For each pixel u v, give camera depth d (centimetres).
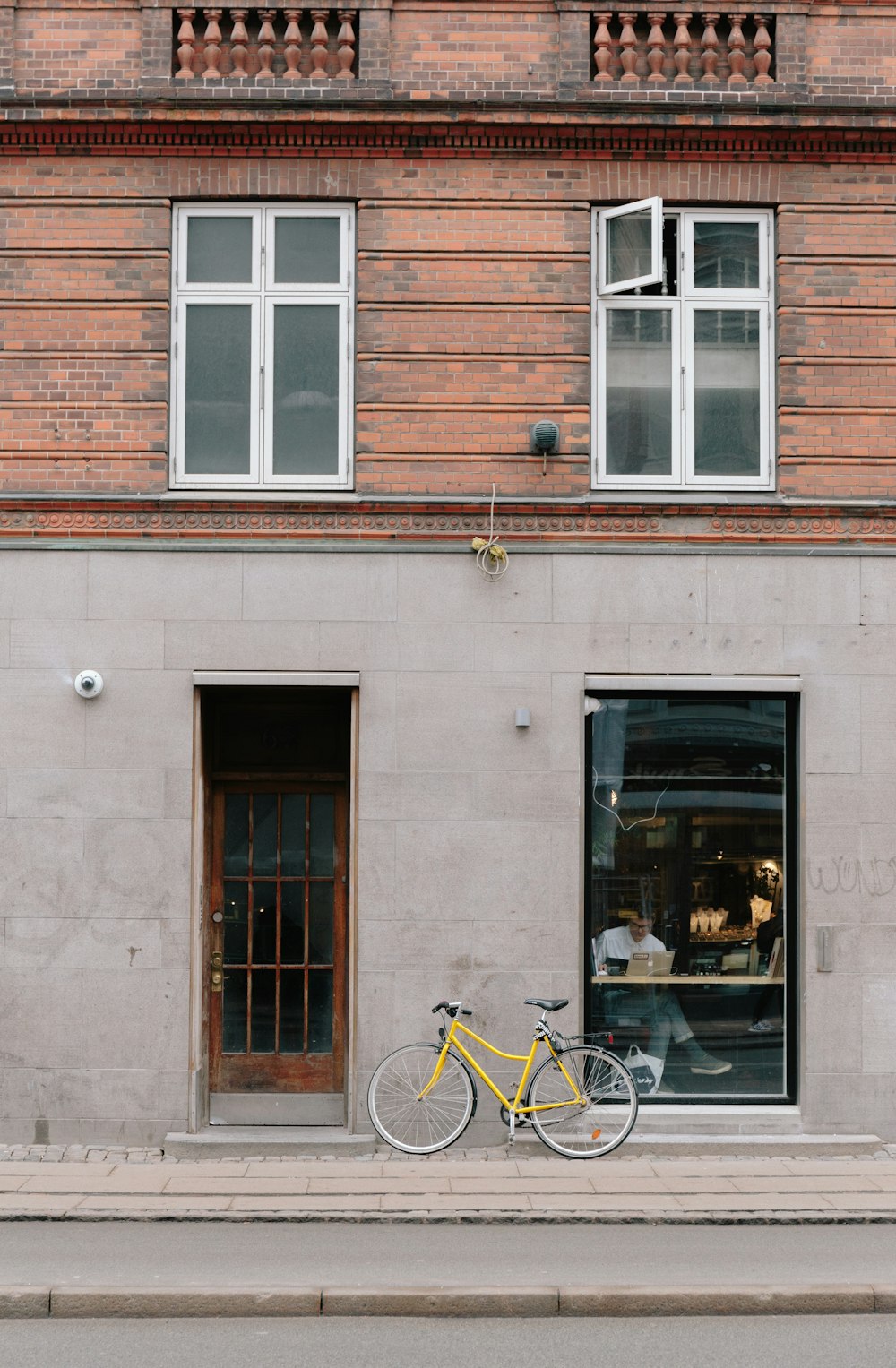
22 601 1127
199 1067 1138
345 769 1196
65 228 1148
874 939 1130
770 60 1180
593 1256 827
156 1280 777
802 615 1141
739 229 1185
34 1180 986
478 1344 710
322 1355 693
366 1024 1117
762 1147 1096
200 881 1134
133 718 1124
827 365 1160
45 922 1114
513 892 1124
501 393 1150
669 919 1150
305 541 1133
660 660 1138
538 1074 1074
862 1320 753
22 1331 730
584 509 1138
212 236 1172
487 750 1129
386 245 1153
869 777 1137
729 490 1170
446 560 1137
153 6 1157
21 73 1157
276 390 1166
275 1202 926
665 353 1179
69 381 1142
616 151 1161
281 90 1143
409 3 1167
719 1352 698
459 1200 932
